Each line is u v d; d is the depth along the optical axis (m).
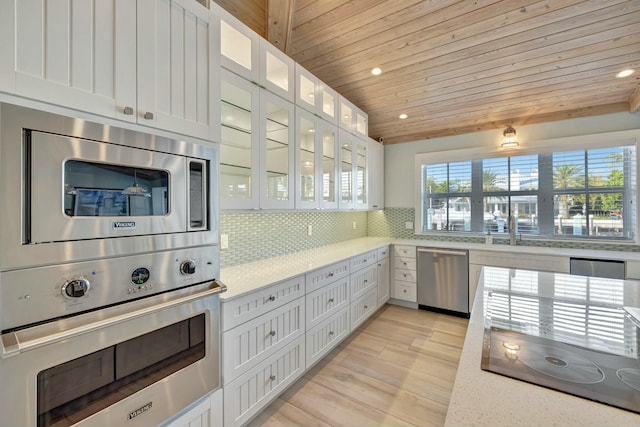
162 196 1.16
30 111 0.83
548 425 0.56
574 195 3.18
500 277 1.80
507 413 0.59
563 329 1.02
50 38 0.89
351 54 2.54
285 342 1.90
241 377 1.56
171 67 1.22
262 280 1.81
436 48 2.40
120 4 1.06
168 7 1.21
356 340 2.76
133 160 1.05
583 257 2.72
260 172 1.93
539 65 2.46
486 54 2.41
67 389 0.91
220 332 1.44
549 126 3.24
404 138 4.08
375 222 4.43
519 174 3.46
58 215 0.88
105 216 0.99
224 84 1.70
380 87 3.03
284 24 2.23
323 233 3.41
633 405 0.61
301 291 2.05
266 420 1.73
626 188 2.94
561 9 1.92
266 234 2.56
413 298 3.58
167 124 1.20
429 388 2.02
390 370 2.25
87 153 0.94
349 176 3.21
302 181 2.44
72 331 0.88
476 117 3.39
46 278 0.86
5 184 0.79
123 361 1.04
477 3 1.95
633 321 1.09
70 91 0.93
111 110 1.03
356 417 1.75
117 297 1.02
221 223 2.15
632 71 2.42
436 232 3.99
